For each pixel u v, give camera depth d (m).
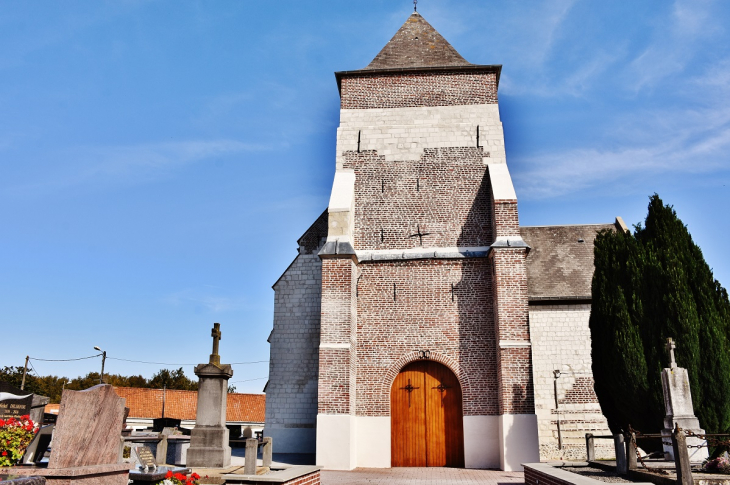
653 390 14.17
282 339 21.78
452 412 18.02
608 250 16.14
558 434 19.75
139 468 9.89
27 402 10.66
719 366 13.96
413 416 18.11
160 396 48.91
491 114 20.53
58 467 7.48
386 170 20.20
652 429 14.39
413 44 22.41
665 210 16.17
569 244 23.23
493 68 20.88
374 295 18.88
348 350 17.36
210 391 14.44
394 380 18.38
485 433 17.42
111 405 8.48
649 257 15.23
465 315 18.44
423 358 18.23
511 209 18.39
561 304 21.02
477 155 20.11
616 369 14.75
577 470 12.47
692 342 14.04
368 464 17.50
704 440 11.58
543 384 20.30
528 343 17.06
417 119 20.66
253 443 11.76
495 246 17.84
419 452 17.84
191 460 13.89
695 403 13.77
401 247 19.39
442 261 18.92
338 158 20.50
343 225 18.62
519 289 17.52
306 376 21.34
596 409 19.88
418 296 18.73
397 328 18.55
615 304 15.16
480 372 17.91
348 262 18.09
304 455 20.03
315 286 22.12
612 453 19.42
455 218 19.53
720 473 10.23
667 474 9.98
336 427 16.84
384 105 20.94
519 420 16.55
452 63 21.62
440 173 20.02
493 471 16.39
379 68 21.23
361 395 18.11
